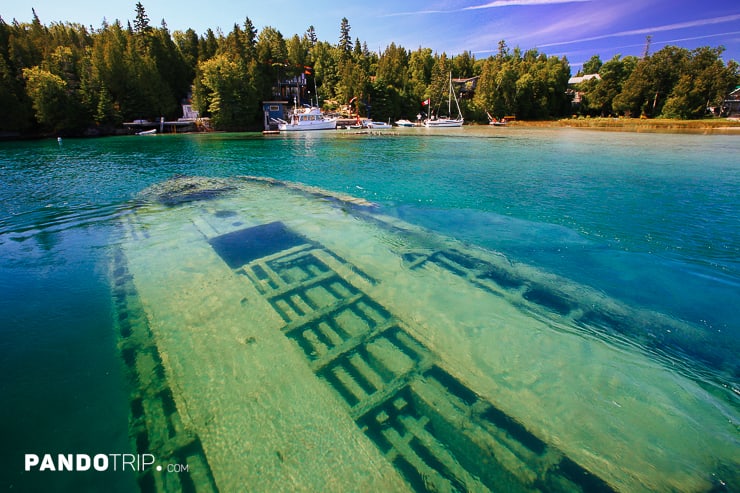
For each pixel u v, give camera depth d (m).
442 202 10.40
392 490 2.47
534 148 24.44
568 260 6.30
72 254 6.62
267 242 6.96
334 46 85.25
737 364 3.77
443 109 71.62
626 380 3.49
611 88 70.12
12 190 12.30
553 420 3.02
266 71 64.69
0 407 3.19
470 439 2.85
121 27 60.06
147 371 3.61
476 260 6.25
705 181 12.49
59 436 2.92
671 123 52.75
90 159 21.45
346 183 13.41
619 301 4.98
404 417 3.04
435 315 4.55
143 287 5.27
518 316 4.56
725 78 57.06
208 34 67.00
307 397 3.24
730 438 2.86
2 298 5.06
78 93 43.97
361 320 4.43
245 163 19.38
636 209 9.38
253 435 2.88
